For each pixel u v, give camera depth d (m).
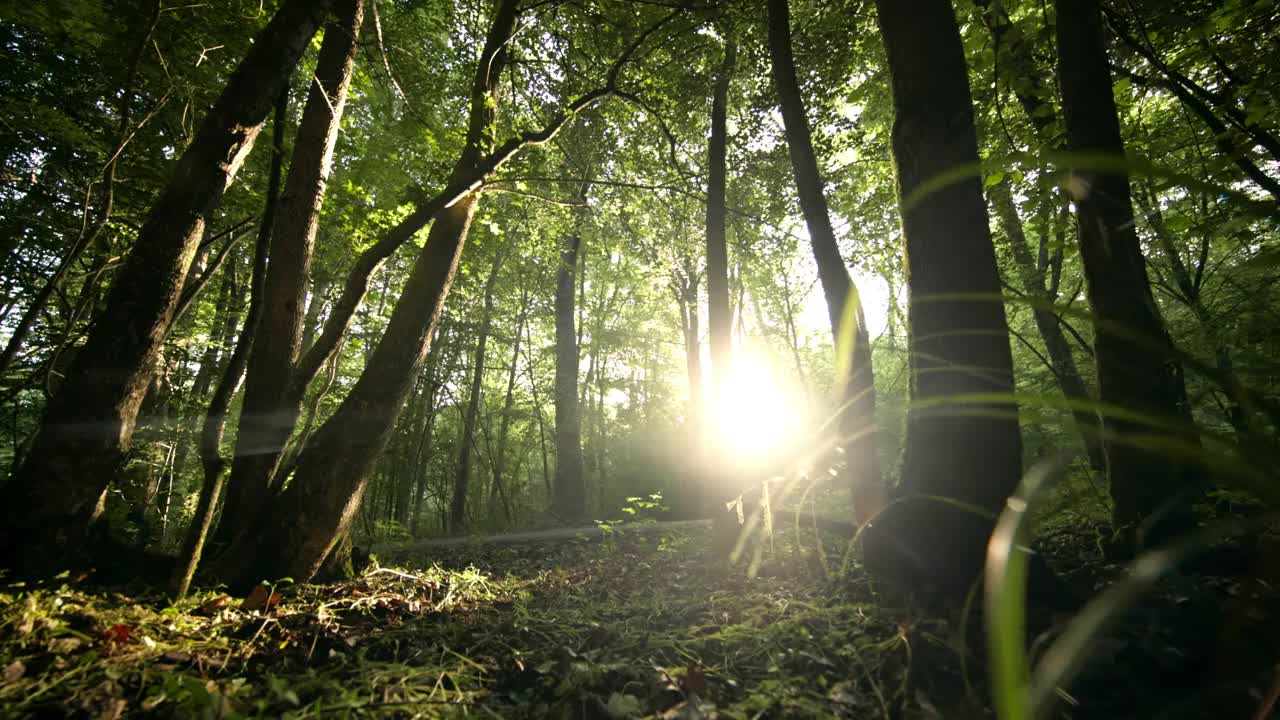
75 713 1.87
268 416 4.13
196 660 2.36
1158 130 4.95
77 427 3.13
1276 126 3.54
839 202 9.49
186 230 3.49
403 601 3.49
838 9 6.96
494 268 13.93
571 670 2.43
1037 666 1.95
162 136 5.85
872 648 2.46
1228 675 1.79
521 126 5.50
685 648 2.75
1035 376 5.49
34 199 5.37
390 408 4.07
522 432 21.56
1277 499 0.45
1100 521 3.79
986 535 2.82
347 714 1.99
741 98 8.78
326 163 4.59
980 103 5.25
